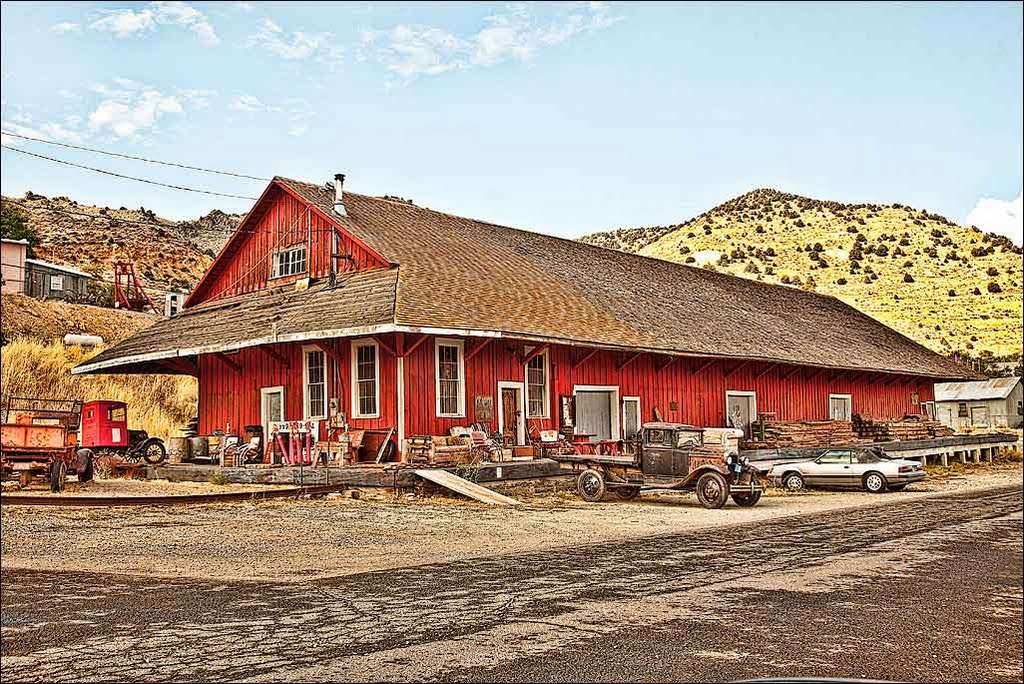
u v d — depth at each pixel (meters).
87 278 65.25
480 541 14.12
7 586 10.23
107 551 12.70
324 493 20.05
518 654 7.36
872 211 157.12
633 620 8.59
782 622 8.56
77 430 23.14
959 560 12.48
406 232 27.39
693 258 143.75
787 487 27.70
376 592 9.91
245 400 26.30
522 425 24.48
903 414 43.66
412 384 22.09
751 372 33.34
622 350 25.50
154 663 7.13
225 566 11.63
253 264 28.30
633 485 21.56
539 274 29.00
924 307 106.12
